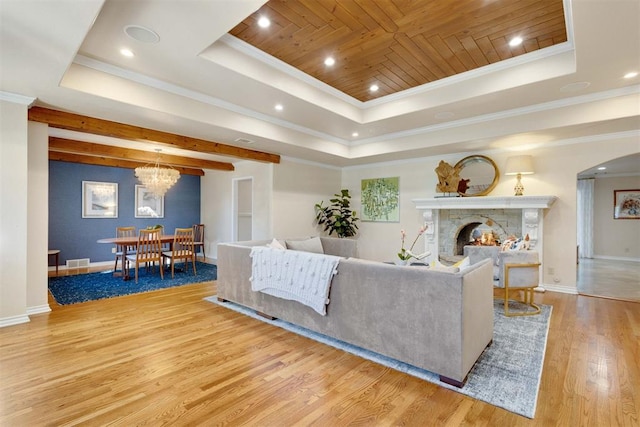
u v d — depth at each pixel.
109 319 3.45
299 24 2.76
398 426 1.77
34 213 3.58
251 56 3.28
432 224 5.84
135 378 2.25
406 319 2.37
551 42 3.05
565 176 4.67
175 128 4.14
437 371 2.23
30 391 2.07
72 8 1.83
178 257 5.89
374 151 5.86
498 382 2.21
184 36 2.54
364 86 4.13
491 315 2.77
